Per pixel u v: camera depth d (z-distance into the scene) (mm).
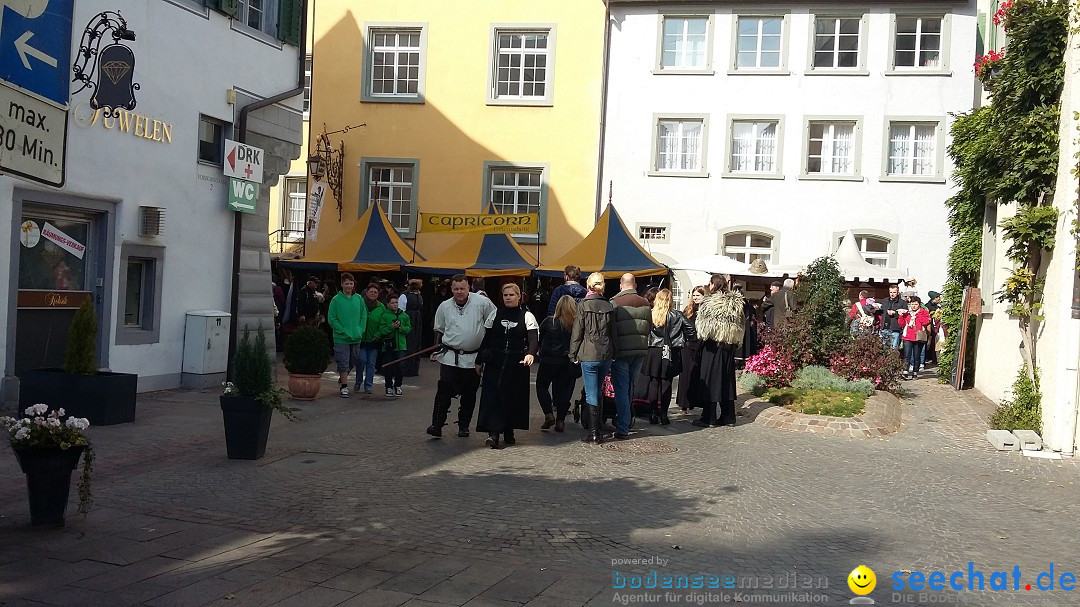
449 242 26109
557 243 25609
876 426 11359
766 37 24672
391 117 26531
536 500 7391
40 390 10055
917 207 23906
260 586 5141
